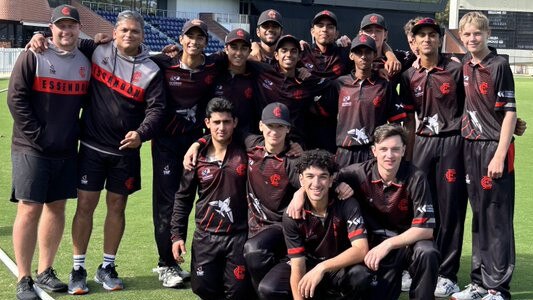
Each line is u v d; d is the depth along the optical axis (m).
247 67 5.49
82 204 5.13
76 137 5.06
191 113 5.41
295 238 4.45
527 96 24.67
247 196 4.87
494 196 4.89
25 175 4.84
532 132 15.28
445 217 5.21
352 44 5.28
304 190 4.43
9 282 5.21
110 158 5.12
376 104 5.27
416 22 5.29
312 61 6.11
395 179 4.50
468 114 4.98
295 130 5.43
